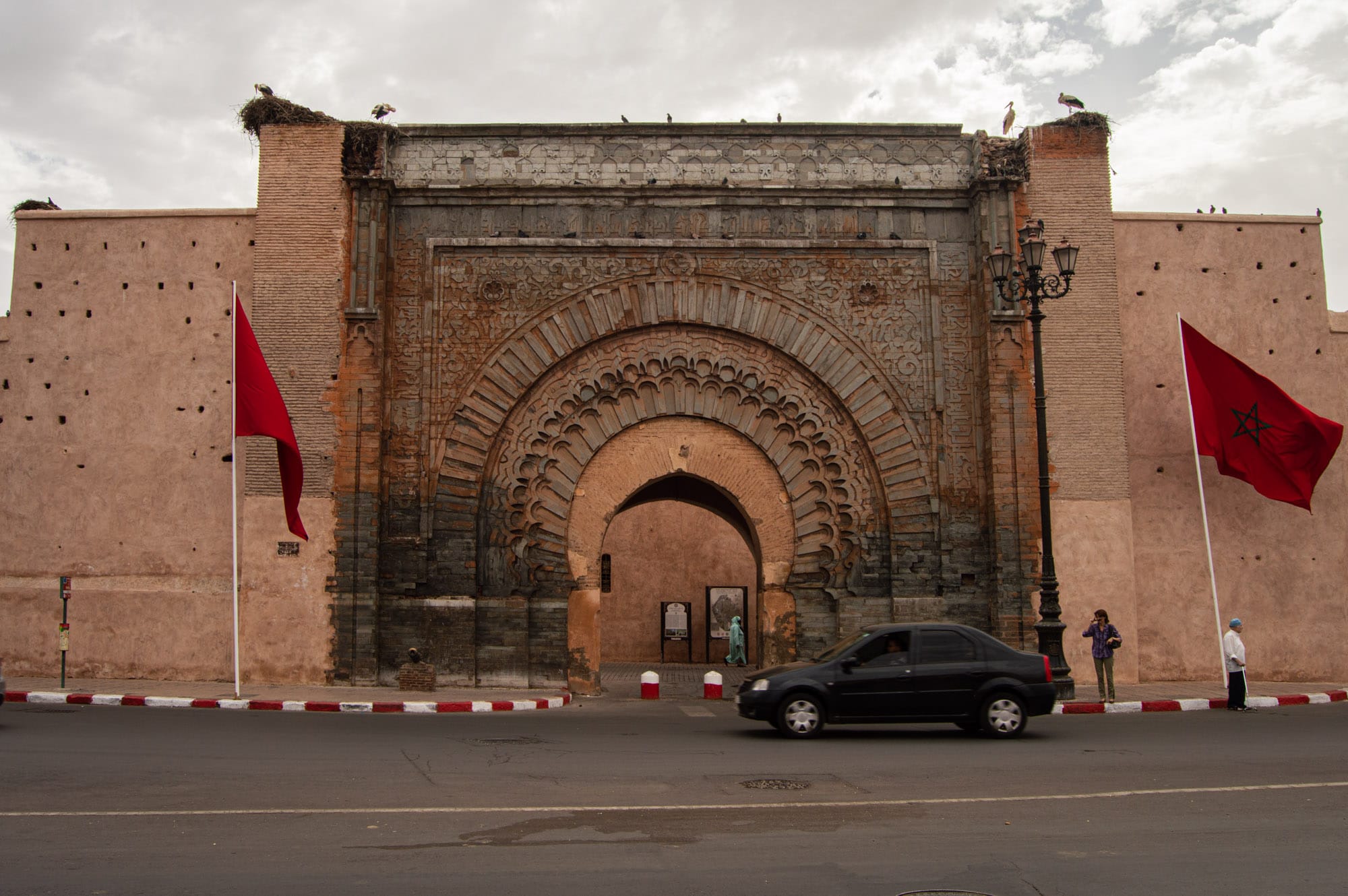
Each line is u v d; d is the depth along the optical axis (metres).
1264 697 15.79
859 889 5.67
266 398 16.31
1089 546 17.31
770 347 17.97
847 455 17.80
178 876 5.80
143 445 18.02
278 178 17.72
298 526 16.50
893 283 18.03
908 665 11.74
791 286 17.98
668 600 30.12
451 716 13.88
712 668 27.73
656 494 21.55
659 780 8.81
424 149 18.11
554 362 17.73
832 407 17.92
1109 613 17.23
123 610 17.62
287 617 16.92
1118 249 18.56
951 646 11.86
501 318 17.77
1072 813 7.51
